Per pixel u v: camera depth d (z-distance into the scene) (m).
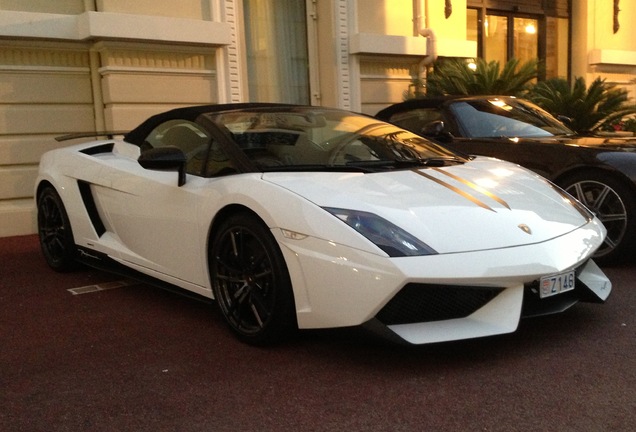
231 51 7.38
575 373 2.76
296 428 2.38
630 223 4.37
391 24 8.85
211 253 3.35
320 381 2.76
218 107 3.97
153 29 6.57
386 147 3.82
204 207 3.32
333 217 2.81
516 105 6.04
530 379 2.72
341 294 2.74
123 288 4.34
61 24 6.31
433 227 2.83
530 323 3.37
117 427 2.43
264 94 8.45
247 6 8.20
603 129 8.07
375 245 2.70
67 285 4.44
